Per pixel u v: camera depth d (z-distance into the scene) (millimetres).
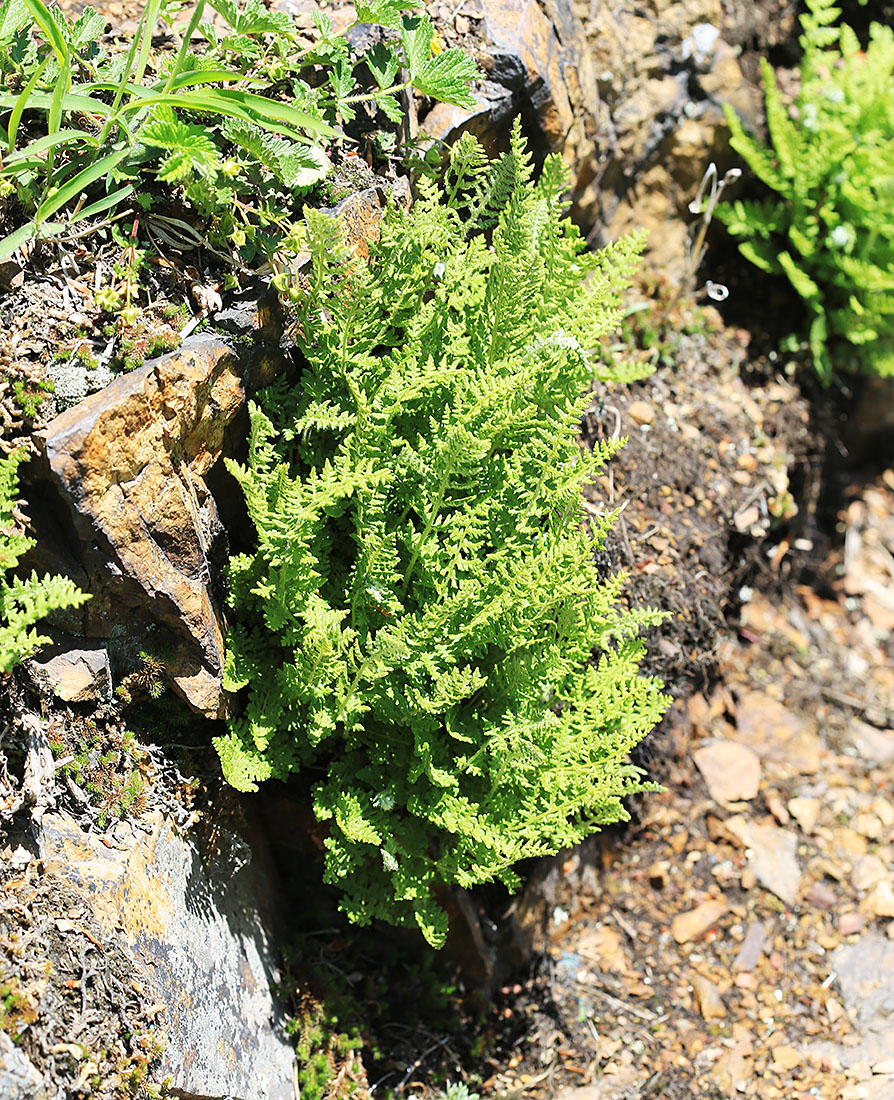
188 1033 875
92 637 868
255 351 886
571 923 1029
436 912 910
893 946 1028
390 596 882
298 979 958
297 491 860
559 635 911
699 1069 995
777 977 1021
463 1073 984
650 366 959
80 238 874
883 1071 990
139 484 853
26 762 852
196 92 861
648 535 1034
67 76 861
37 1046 822
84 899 851
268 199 897
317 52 910
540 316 908
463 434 854
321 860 972
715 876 1045
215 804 914
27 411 849
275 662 898
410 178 937
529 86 972
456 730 896
